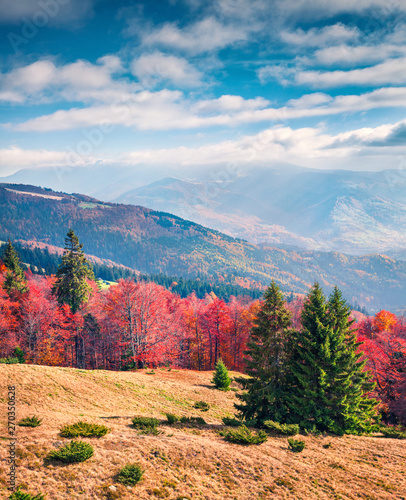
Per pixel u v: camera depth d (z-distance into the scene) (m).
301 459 17.09
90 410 22.38
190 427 20.14
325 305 23.28
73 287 50.56
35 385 23.98
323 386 21.27
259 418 22.48
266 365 22.83
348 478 15.60
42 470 11.82
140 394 28.47
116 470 12.86
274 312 22.55
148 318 44.31
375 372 36.56
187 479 13.48
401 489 14.73
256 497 13.12
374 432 25.52
